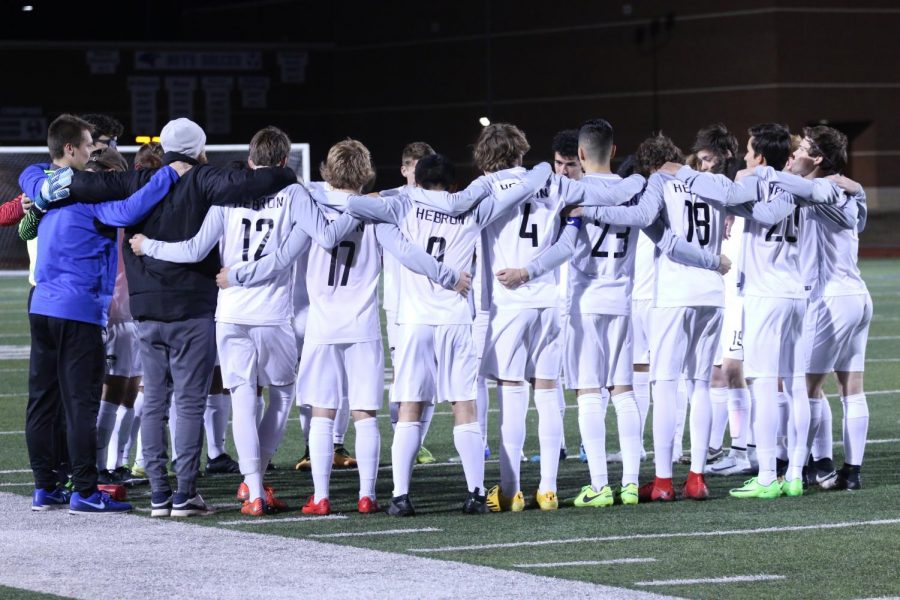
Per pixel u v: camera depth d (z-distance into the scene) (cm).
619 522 1302
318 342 1343
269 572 1084
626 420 1415
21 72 8431
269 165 1343
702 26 8056
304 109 8975
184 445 1341
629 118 8281
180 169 1351
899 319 3681
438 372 1351
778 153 1439
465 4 8712
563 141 1488
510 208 1342
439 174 1333
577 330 1405
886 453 1748
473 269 1700
